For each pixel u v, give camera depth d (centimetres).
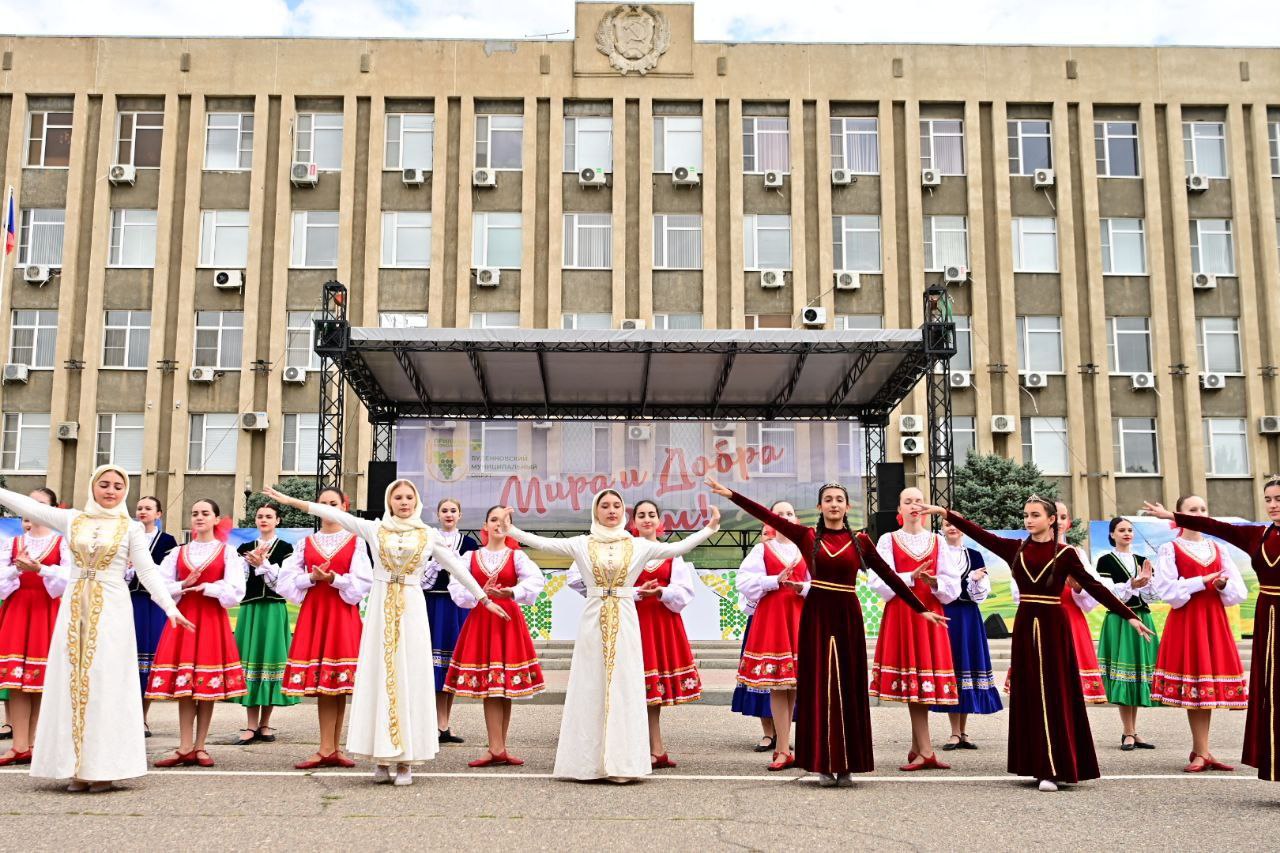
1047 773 643
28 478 2498
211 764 720
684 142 2650
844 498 683
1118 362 2605
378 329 1606
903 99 2656
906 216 2623
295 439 2512
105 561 635
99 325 2536
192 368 2514
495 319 2556
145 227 2584
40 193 2580
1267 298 2611
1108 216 2647
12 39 2611
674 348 1631
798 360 1698
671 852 488
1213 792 639
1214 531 680
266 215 2584
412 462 1980
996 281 2609
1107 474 2533
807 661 668
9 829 524
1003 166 2639
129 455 2509
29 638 746
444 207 2591
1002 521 2275
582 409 2044
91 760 610
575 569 735
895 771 723
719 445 2017
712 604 1528
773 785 660
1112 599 662
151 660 867
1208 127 2688
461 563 727
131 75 2612
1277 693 631
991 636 1578
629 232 2600
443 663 882
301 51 2631
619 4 2662
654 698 744
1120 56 2678
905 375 1802
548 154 2627
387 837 512
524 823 544
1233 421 2591
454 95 2631
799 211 2606
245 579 796
